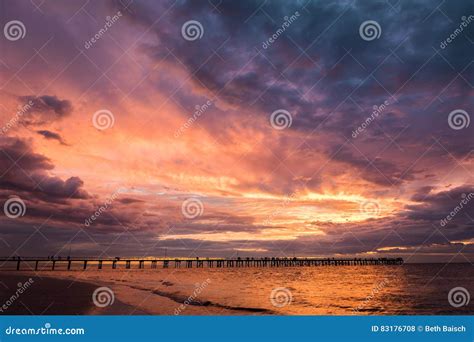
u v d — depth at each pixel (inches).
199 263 3946.9
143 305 602.2
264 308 657.0
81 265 3715.6
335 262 4416.8
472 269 3046.3
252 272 2696.9
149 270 2834.6
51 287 820.6
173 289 989.8
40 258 2256.4
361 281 1651.1
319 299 880.9
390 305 772.6
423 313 663.1
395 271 2866.6
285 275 2214.6
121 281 1264.8
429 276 2089.1
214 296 847.1
